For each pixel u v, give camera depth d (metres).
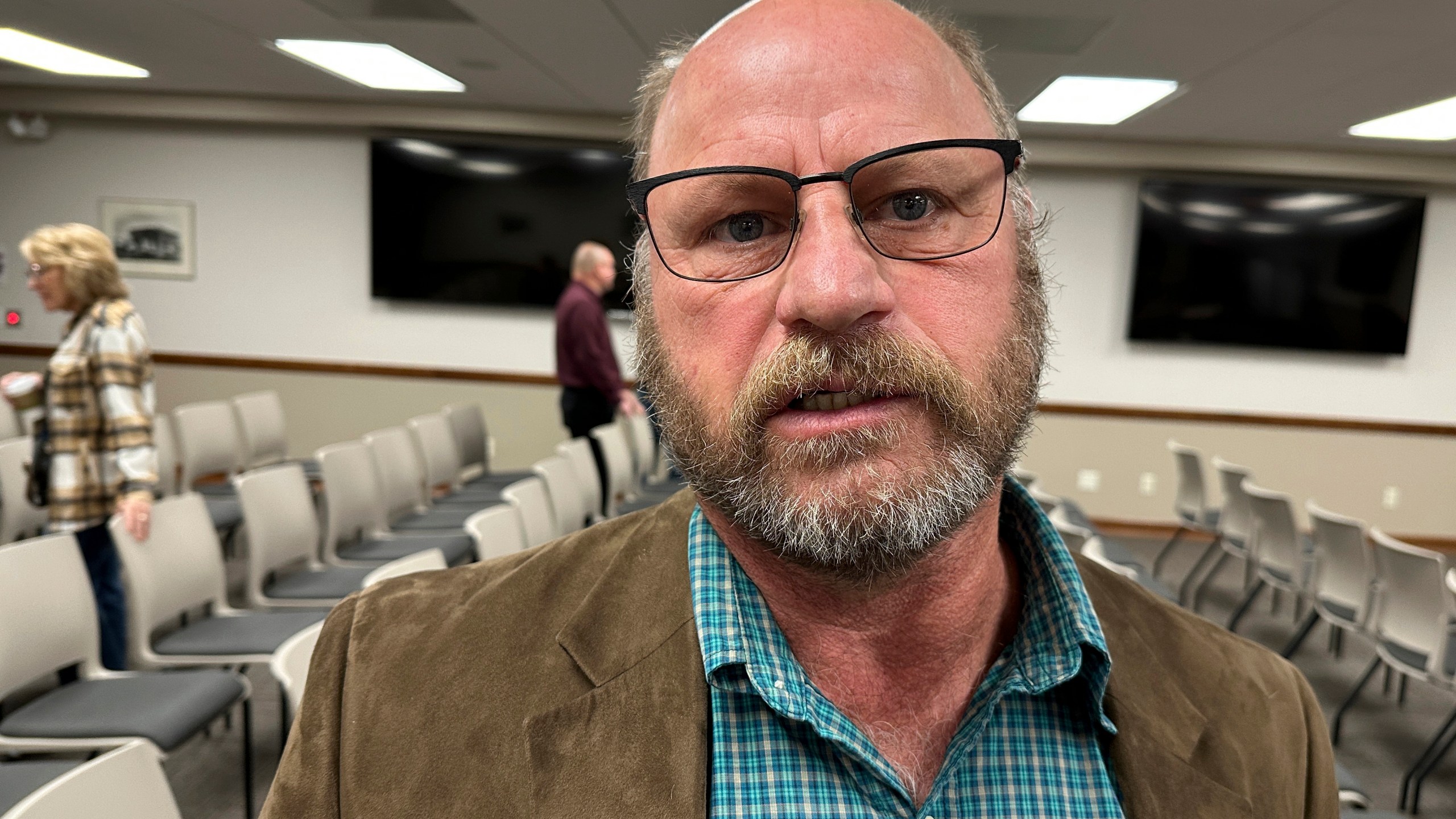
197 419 4.34
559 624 0.59
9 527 3.32
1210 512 5.30
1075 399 6.39
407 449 4.05
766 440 0.48
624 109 5.71
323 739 0.58
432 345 6.45
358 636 0.61
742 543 0.56
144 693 2.17
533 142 6.22
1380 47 3.74
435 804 0.54
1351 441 6.30
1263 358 6.30
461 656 0.58
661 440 0.56
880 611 0.56
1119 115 5.24
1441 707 3.51
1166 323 6.20
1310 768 0.63
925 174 0.49
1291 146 5.88
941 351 0.48
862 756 0.54
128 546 2.41
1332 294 6.10
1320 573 3.74
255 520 2.91
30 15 4.28
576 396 4.92
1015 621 0.63
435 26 4.10
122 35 4.54
